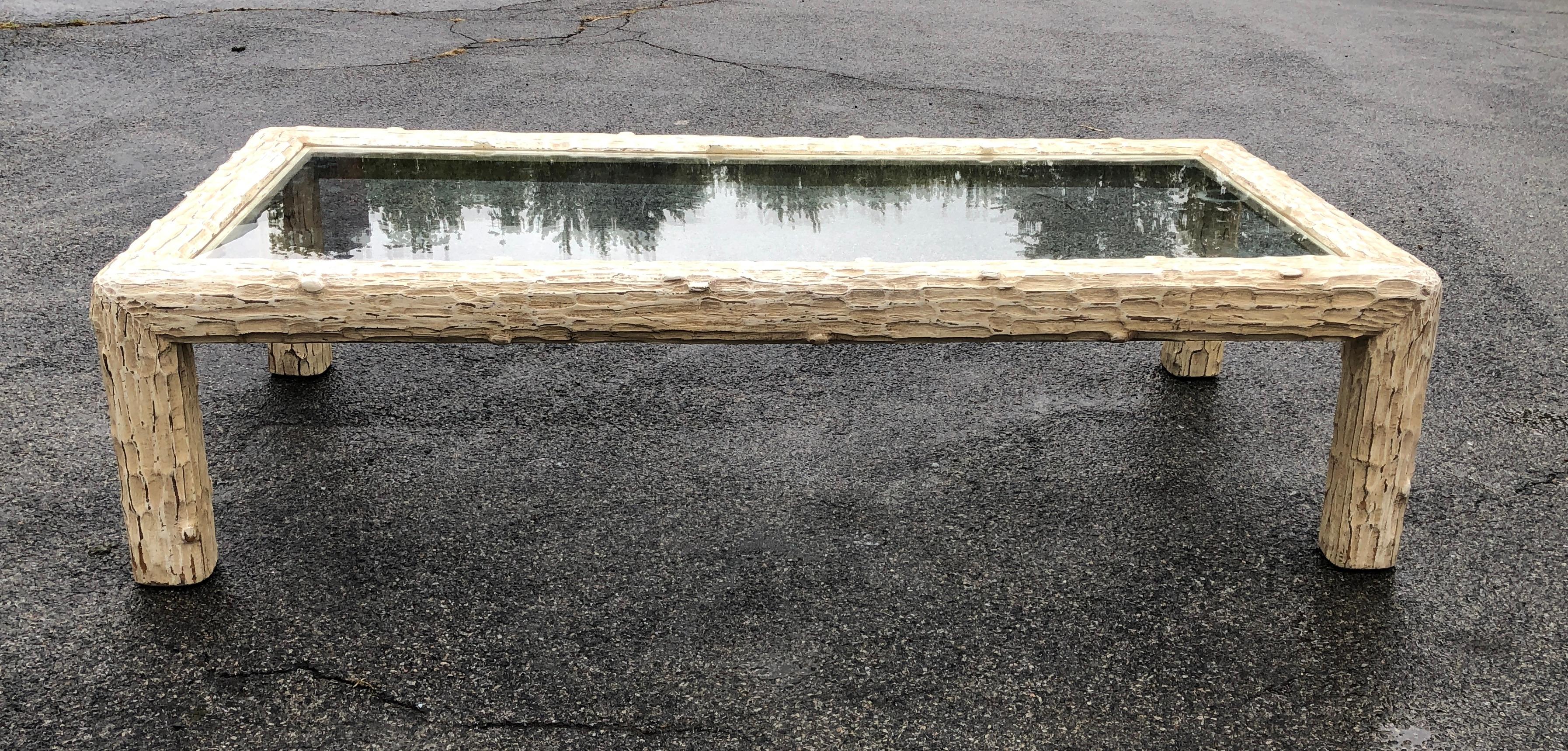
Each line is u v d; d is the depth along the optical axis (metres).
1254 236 2.18
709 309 1.93
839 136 4.51
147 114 4.55
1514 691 1.87
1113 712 1.81
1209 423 2.74
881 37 6.02
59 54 5.23
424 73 5.19
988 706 1.82
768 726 1.77
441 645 1.93
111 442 2.52
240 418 2.65
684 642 1.95
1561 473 2.53
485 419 2.69
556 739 1.73
